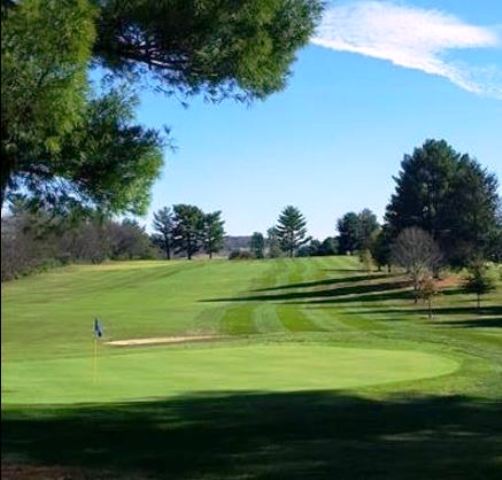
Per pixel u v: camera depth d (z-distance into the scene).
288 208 164.62
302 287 71.31
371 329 36.50
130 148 9.32
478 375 18.81
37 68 5.72
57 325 42.38
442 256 69.88
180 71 9.24
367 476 8.23
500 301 55.12
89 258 107.31
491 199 80.81
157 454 9.01
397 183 84.56
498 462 9.09
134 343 31.12
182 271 95.56
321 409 13.08
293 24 9.36
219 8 8.50
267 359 22.23
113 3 8.30
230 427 11.02
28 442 9.43
